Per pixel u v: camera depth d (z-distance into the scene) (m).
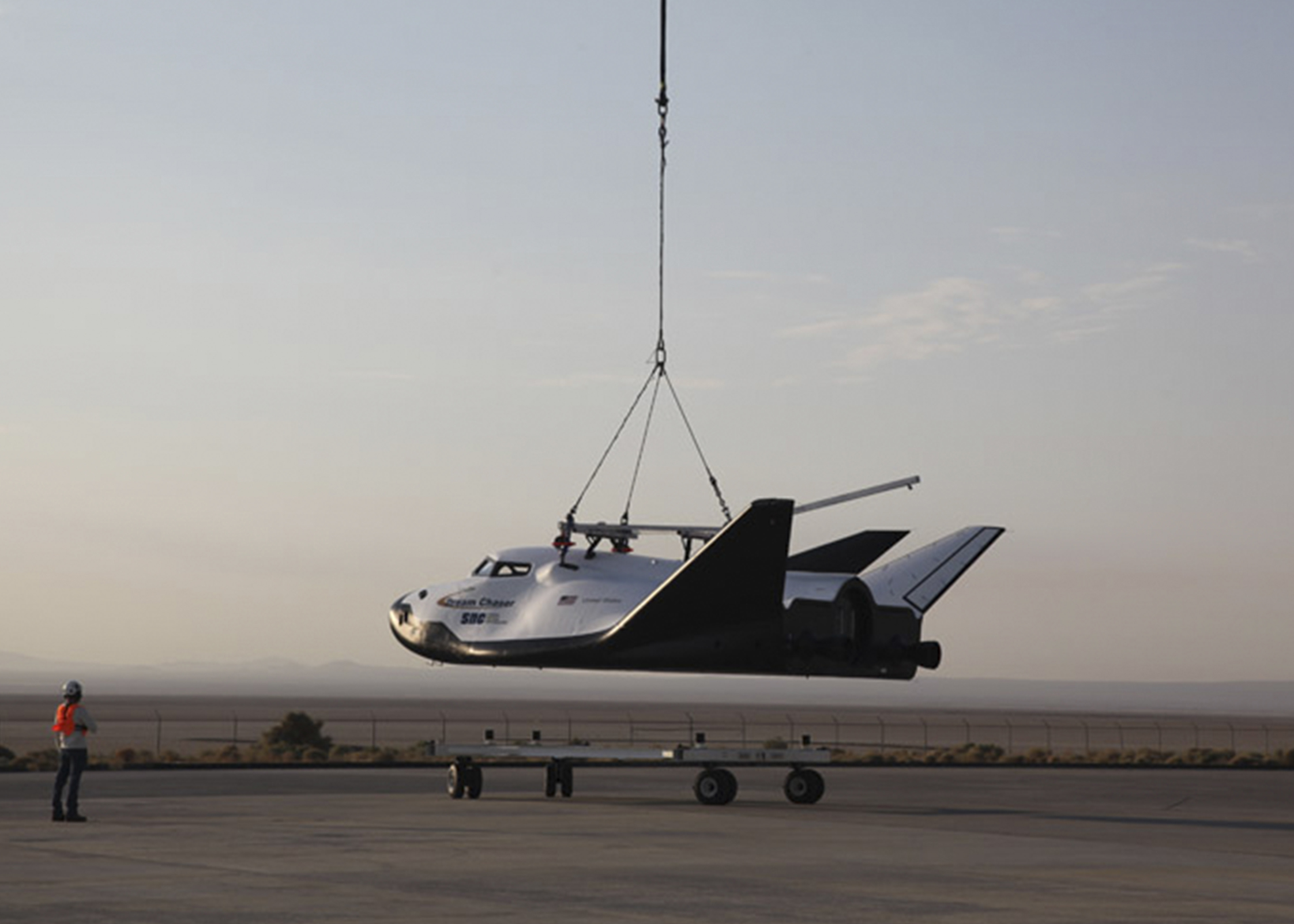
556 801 43.06
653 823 35.56
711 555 37.75
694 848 29.77
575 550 43.38
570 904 21.88
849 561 42.06
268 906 21.27
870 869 26.56
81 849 28.25
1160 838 33.62
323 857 27.28
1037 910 21.80
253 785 49.09
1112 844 31.77
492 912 20.98
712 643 39.28
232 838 30.52
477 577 44.22
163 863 26.08
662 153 45.88
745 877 25.28
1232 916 21.38
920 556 42.19
